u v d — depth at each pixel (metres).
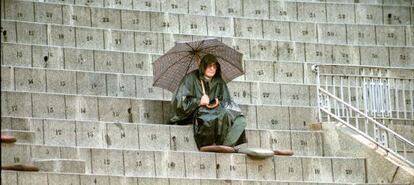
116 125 29.94
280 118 32.31
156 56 33.31
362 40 36.47
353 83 34.44
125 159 28.91
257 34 35.59
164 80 31.09
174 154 29.27
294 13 36.81
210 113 30.14
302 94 33.41
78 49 32.59
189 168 29.31
